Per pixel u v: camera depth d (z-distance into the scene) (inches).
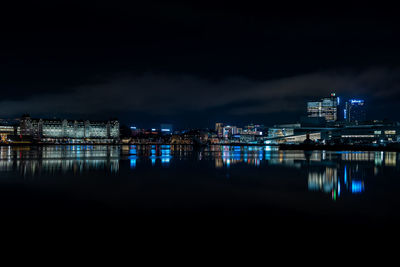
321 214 660.1
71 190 968.3
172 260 430.3
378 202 777.6
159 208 720.3
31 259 432.5
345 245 483.2
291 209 707.4
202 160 2479.1
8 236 525.0
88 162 2213.3
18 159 2532.0
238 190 964.0
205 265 414.6
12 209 711.7
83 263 420.2
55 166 1849.2
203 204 762.8
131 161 2347.4
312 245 483.8
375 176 1311.5
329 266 412.2
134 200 811.4
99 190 970.1
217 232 544.7
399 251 459.8
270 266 411.8
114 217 641.0
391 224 586.9
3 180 1207.6
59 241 501.4
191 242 497.4
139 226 579.8
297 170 1584.6
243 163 2100.1
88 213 674.8
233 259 433.7
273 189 985.5
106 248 472.1
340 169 1624.0
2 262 422.3
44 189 986.1
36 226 580.4
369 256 442.0
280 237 519.2
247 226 578.2
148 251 461.1
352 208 716.0
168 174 1432.1
